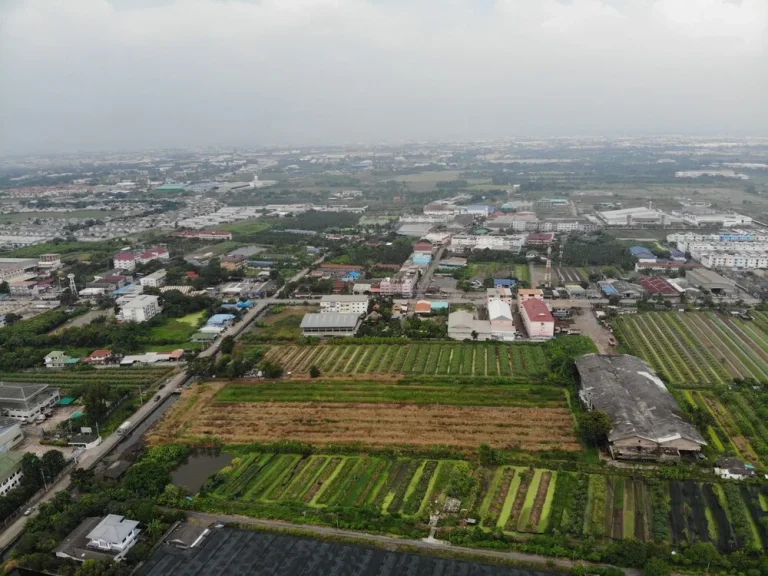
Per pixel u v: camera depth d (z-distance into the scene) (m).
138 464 101.88
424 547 81.00
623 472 97.19
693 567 76.31
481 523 85.62
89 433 115.00
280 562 77.12
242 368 143.12
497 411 121.50
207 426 118.56
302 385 137.38
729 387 129.75
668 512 87.06
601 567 76.00
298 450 107.12
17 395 124.19
